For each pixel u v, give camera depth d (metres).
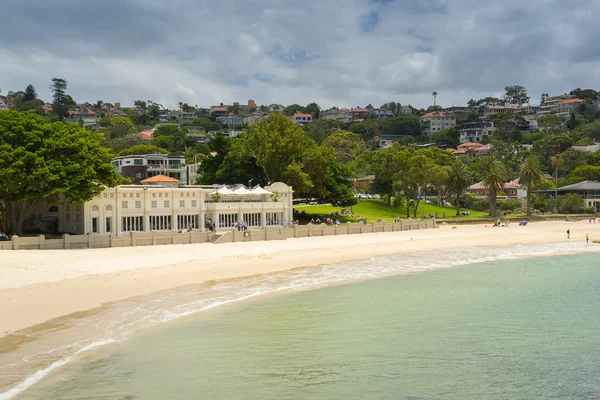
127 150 179.50
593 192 149.00
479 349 28.45
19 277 42.38
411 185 128.25
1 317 31.19
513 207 151.75
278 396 21.84
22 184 64.25
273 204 94.12
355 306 38.09
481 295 42.81
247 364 25.45
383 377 24.22
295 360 26.19
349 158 193.00
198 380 23.25
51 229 78.31
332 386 23.05
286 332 30.98
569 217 133.25
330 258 64.69
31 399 20.53
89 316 32.88
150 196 79.12
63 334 28.92
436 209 148.75
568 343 29.72
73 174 66.69
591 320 34.84
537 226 116.25
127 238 65.62
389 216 131.00
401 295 42.47
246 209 90.56
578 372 25.30
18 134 66.75
